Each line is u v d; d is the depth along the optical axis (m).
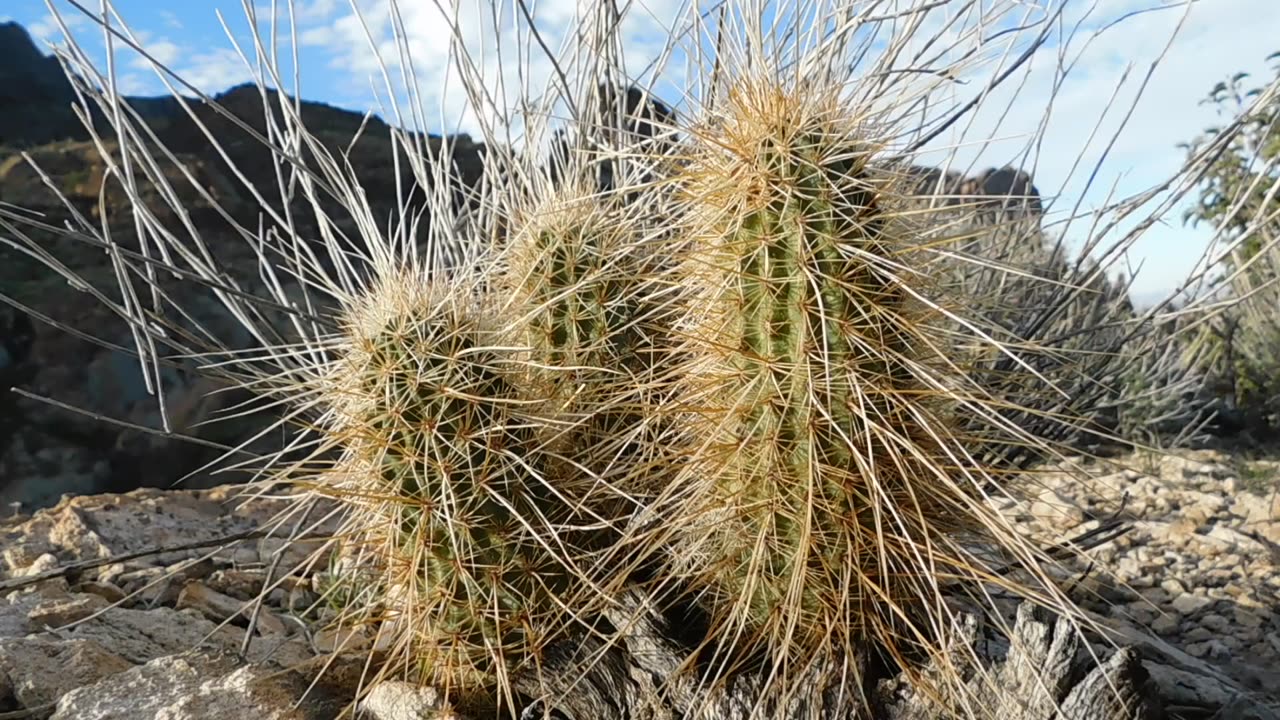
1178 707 0.44
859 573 0.31
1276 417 1.18
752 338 0.31
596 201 0.41
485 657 0.35
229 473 1.19
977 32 0.44
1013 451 0.54
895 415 0.31
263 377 0.40
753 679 0.33
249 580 0.55
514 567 0.34
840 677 0.32
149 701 0.37
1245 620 0.58
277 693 0.38
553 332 0.39
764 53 0.39
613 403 0.36
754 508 0.32
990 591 0.46
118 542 0.59
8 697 0.39
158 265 0.43
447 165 0.56
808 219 0.30
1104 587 0.61
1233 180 0.87
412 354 0.34
